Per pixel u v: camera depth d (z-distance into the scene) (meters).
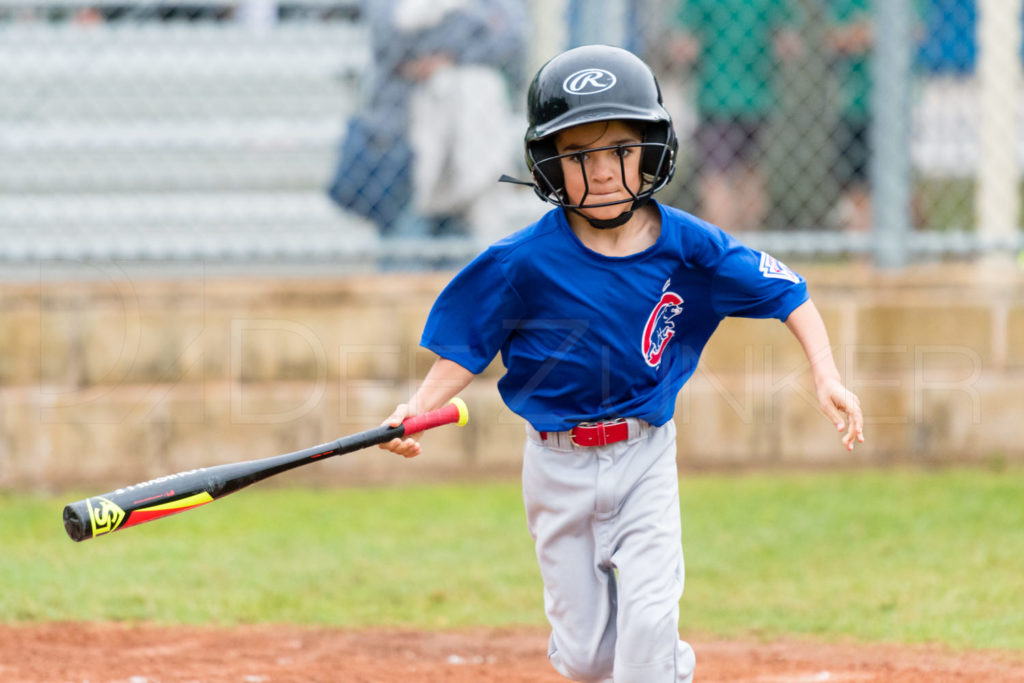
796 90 23.16
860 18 23.00
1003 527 17.50
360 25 24.31
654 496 10.62
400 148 21.70
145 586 15.55
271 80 24.47
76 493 19.97
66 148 23.31
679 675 10.20
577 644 10.89
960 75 23.25
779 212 23.45
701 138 23.28
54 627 14.03
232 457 20.44
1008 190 22.59
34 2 23.50
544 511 10.96
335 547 17.27
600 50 10.66
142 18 23.88
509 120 21.83
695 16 22.83
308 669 12.67
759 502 19.05
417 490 20.14
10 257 20.22
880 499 19.06
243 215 23.47
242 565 16.48
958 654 12.88
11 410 20.11
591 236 10.68
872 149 21.81
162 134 24.03
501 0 21.39
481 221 21.77
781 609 14.58
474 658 13.16
